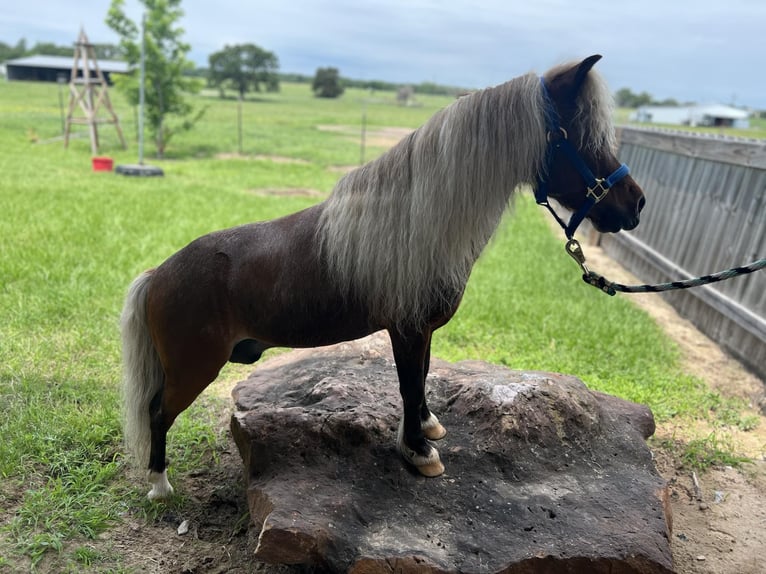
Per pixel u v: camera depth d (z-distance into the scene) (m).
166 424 2.62
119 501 2.77
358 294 2.25
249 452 2.56
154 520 2.69
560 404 2.84
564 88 2.09
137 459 2.70
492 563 2.09
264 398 3.07
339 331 2.36
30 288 5.10
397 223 2.13
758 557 2.72
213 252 2.34
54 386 3.71
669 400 4.12
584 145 2.12
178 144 19.09
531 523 2.27
